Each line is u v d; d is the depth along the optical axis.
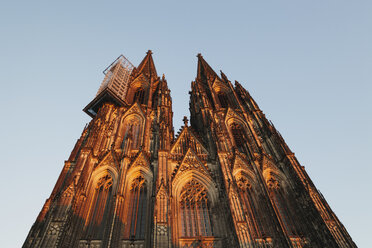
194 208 48.31
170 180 50.28
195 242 42.38
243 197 51.47
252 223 46.81
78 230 41.81
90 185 49.44
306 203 49.34
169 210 42.62
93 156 53.72
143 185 51.59
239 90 87.94
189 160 56.25
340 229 43.41
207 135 64.31
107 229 41.44
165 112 71.38
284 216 49.16
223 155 54.97
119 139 61.94
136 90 88.19
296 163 56.22
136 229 43.94
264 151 62.78
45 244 36.28
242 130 69.62
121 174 50.69
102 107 69.50
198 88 86.75
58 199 42.19
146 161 54.81
